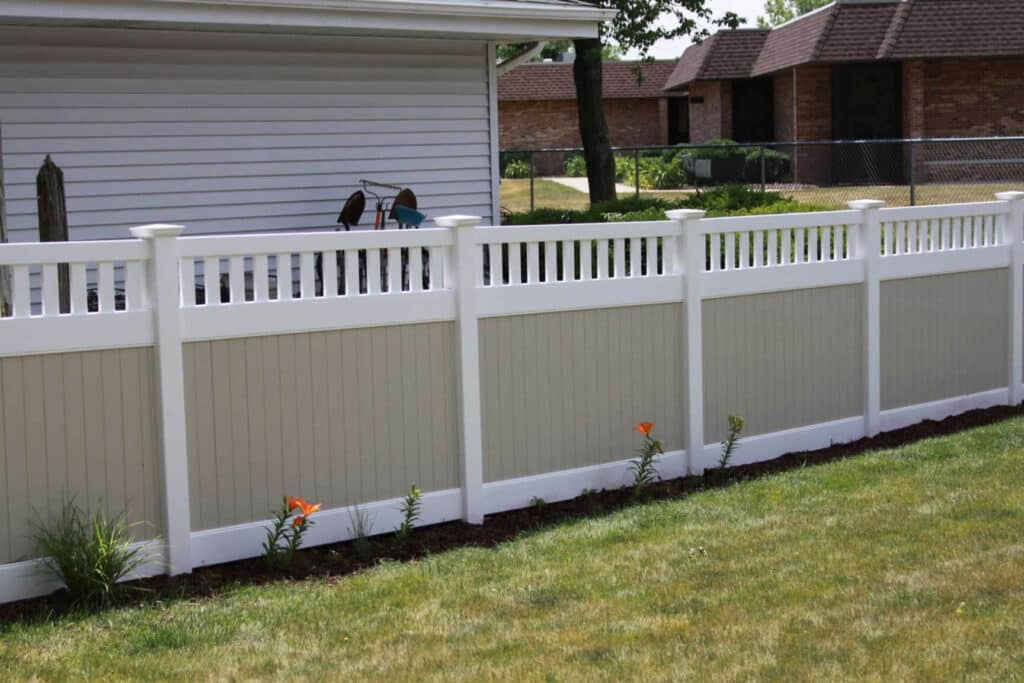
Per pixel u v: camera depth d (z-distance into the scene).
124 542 5.40
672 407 7.48
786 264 7.99
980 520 6.16
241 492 5.82
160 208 10.52
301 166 11.30
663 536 6.15
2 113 9.69
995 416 9.22
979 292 9.34
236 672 4.34
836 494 6.93
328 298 6.00
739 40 31.73
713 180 28.14
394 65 11.80
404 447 6.34
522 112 37.44
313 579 5.67
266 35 10.98
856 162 27.52
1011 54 25.91
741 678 4.14
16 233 9.80
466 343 6.47
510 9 11.22
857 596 5.02
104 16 9.16
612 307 7.14
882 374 8.70
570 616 4.92
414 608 5.11
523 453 6.82
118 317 5.39
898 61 26.72
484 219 12.59
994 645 4.36
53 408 5.27
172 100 10.52
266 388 5.86
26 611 5.12
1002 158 26.73
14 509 5.19
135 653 4.57
